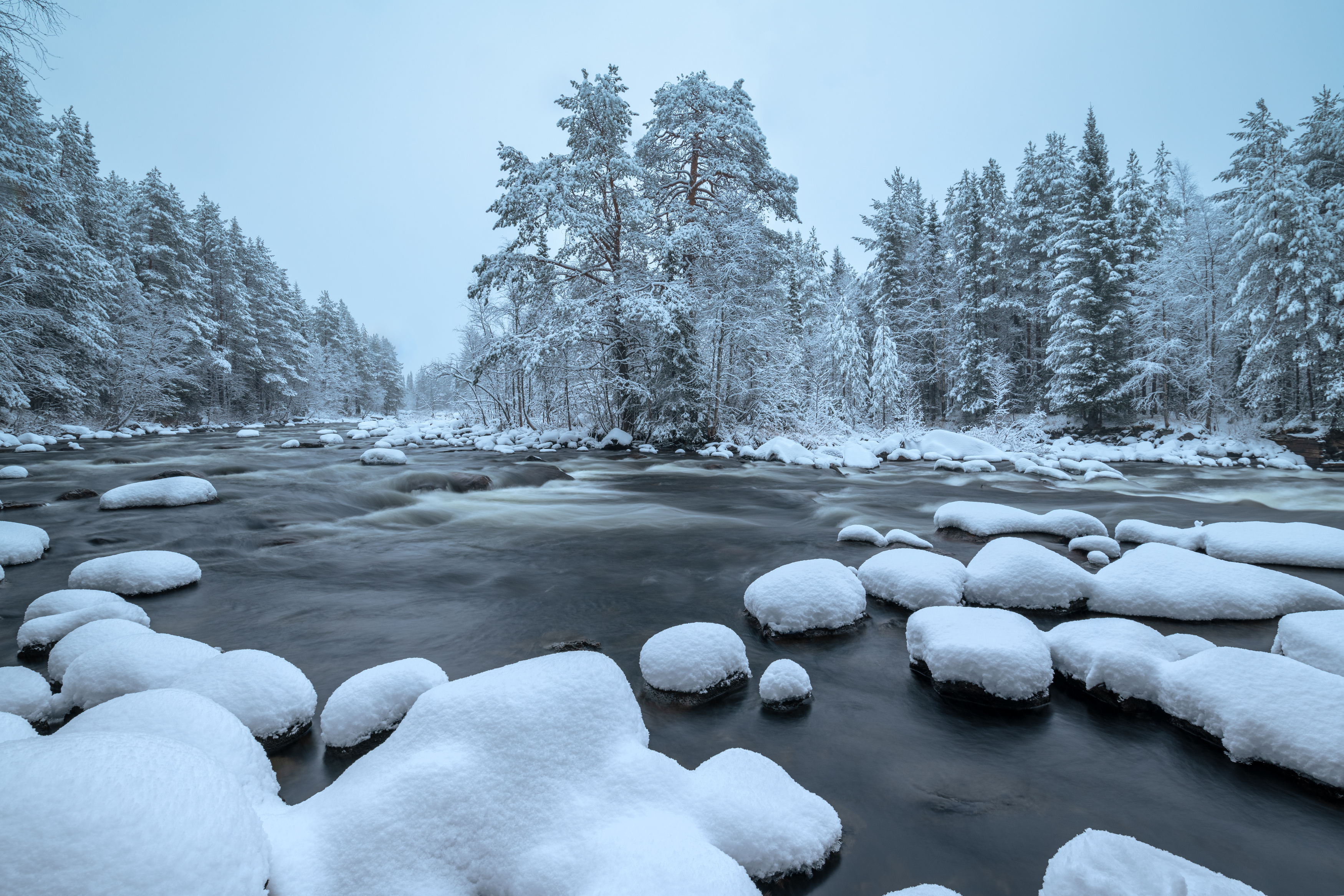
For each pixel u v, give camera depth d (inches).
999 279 1440.7
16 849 59.0
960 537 320.5
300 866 78.9
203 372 1640.0
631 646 185.2
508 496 500.1
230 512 382.0
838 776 118.6
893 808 108.8
